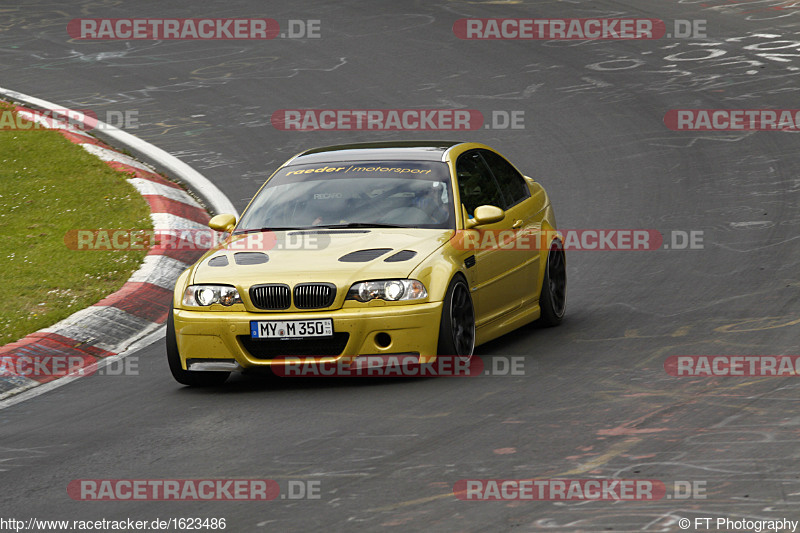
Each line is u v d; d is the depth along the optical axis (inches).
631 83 2544.3
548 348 1151.6
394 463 802.8
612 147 2139.5
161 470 828.0
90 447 905.5
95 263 1551.4
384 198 1160.8
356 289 1026.1
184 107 2529.5
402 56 2824.8
